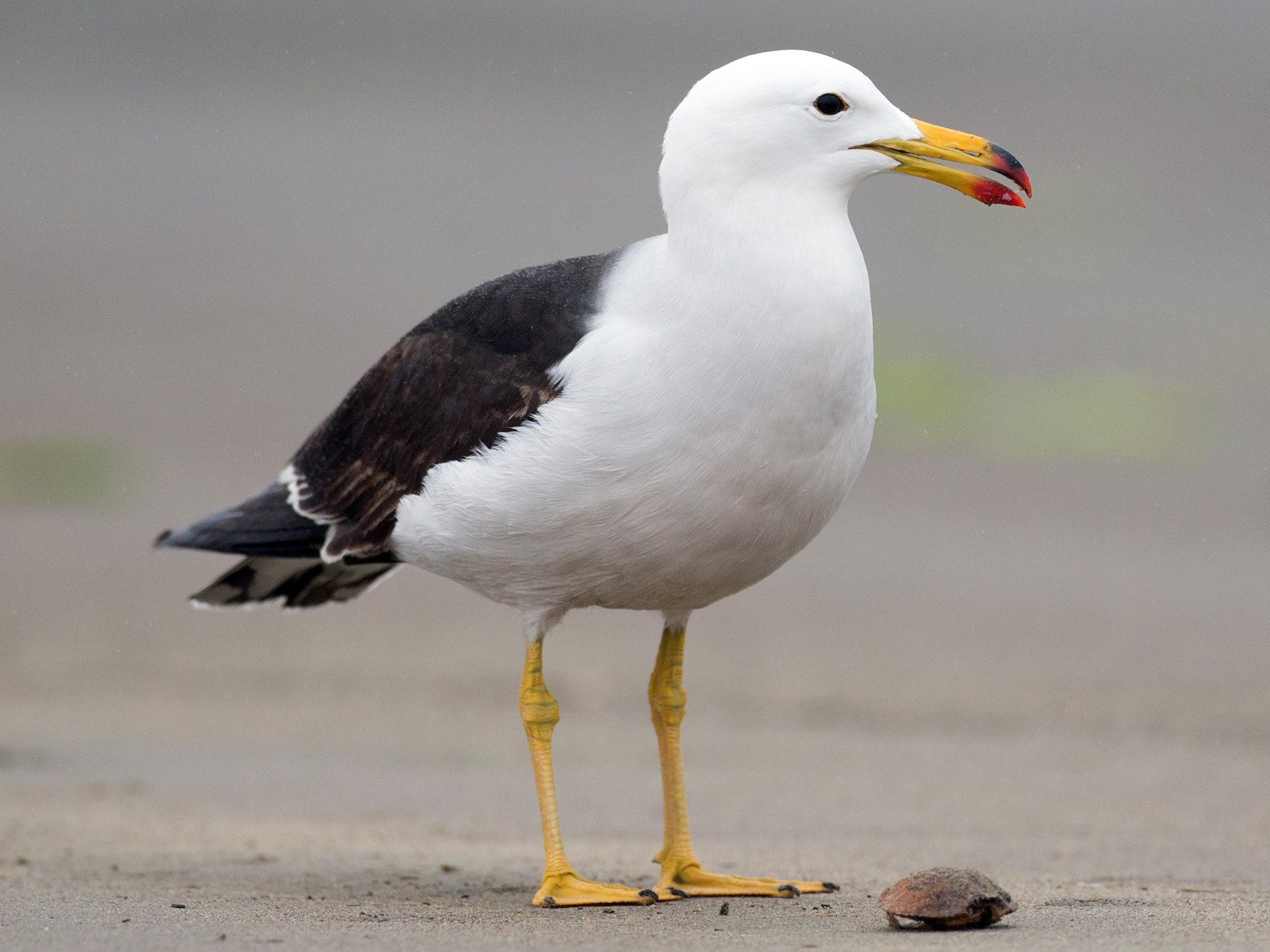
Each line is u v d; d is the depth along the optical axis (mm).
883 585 18734
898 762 13055
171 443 22938
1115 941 6957
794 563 19594
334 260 31828
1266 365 26219
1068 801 11703
